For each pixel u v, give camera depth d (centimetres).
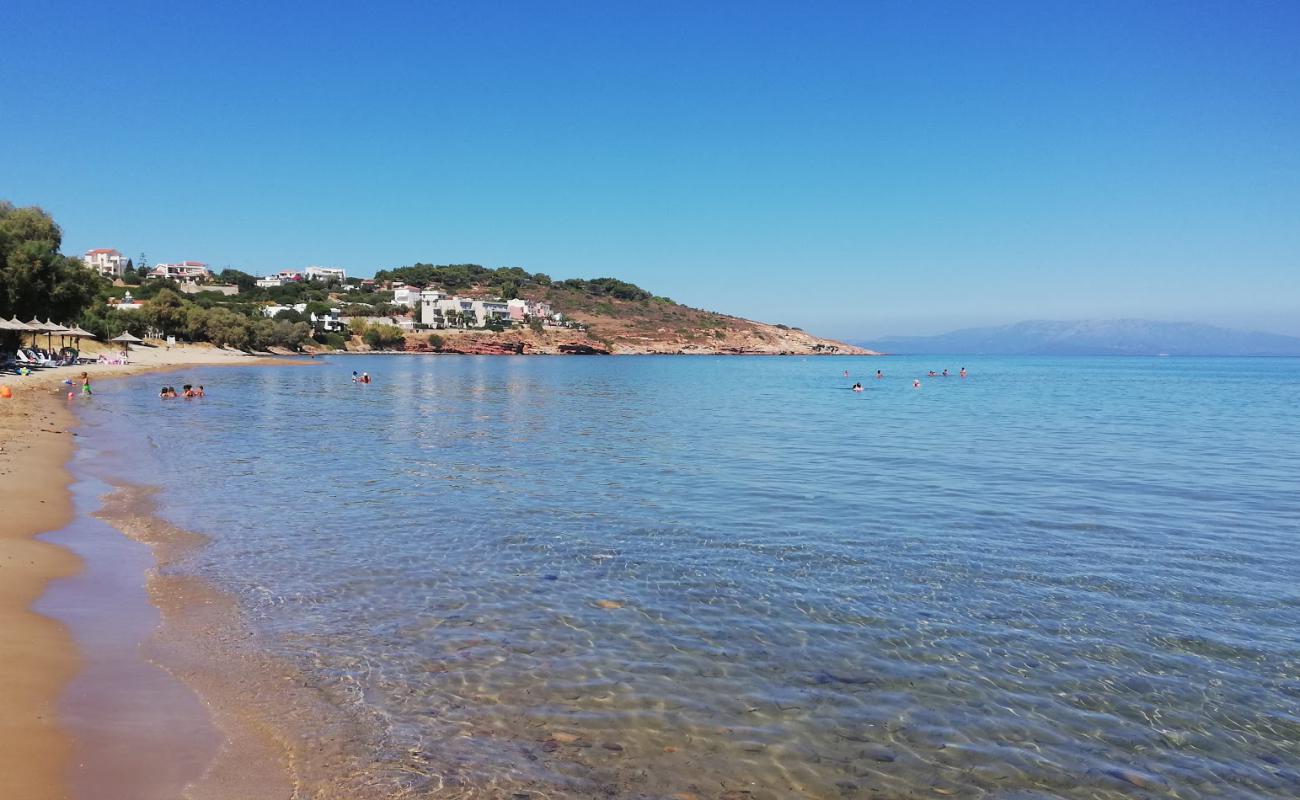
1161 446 3045
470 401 5366
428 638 945
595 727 737
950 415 4591
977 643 955
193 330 13400
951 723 760
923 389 7850
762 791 639
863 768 678
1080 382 9644
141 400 4738
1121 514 1719
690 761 682
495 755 679
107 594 1059
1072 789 654
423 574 1209
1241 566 1298
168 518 1556
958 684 844
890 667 885
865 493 1953
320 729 711
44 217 7931
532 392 6588
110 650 862
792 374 12262
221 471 2177
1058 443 3130
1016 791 650
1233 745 729
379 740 696
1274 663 902
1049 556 1355
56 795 564
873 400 6041
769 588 1161
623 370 13200
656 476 2200
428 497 1842
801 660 901
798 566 1280
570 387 7494
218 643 907
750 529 1542
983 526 1588
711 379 10000
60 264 7381
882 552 1373
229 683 798
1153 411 4966
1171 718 776
